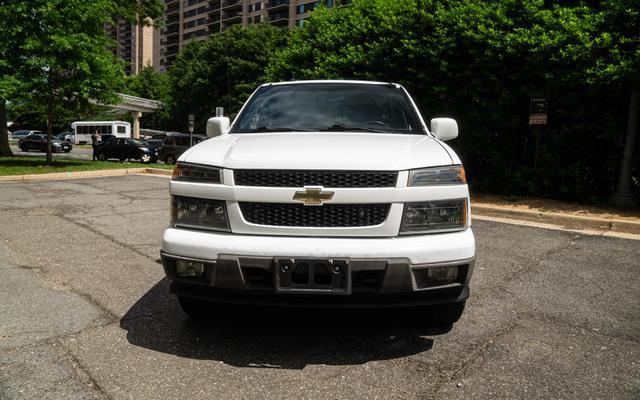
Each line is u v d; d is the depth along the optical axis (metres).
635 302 3.99
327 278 2.80
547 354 3.03
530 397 2.52
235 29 48.91
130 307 3.75
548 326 3.48
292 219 2.89
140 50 147.00
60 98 17.11
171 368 2.80
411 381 2.67
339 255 2.76
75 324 3.40
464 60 9.62
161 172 15.27
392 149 3.15
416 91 10.20
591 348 3.12
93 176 14.53
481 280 4.55
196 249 2.90
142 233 6.38
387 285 2.78
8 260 5.01
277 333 3.31
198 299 3.07
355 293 2.81
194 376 2.71
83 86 16.30
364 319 3.58
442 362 2.91
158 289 4.18
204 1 111.75
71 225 6.85
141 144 26.22
